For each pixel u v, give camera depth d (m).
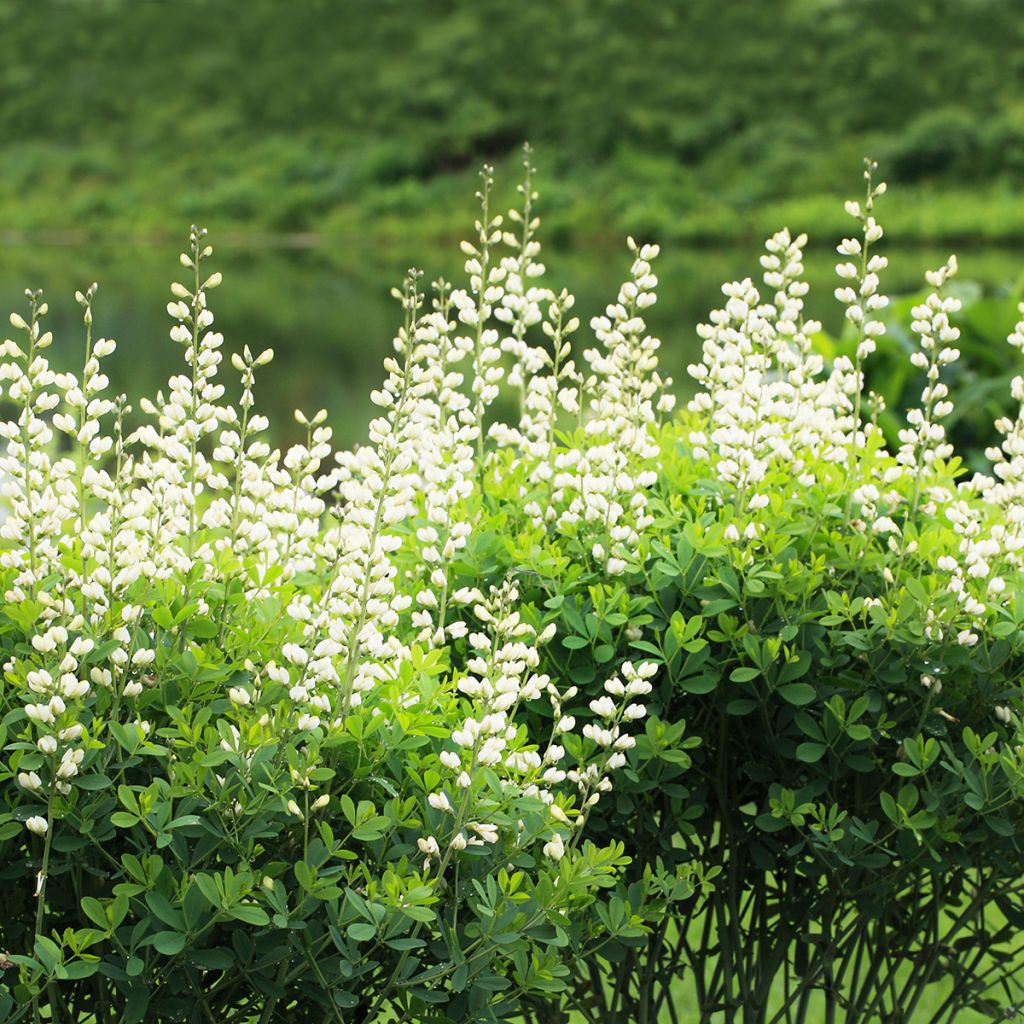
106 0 79.75
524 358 3.48
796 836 3.23
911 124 63.84
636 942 2.78
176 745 2.48
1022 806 3.09
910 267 40.91
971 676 3.10
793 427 3.34
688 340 23.98
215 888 2.33
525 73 71.44
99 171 75.44
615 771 2.96
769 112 67.50
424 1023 2.57
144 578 2.68
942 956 3.59
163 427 2.84
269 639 2.72
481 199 3.33
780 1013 3.33
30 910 2.74
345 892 2.42
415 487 3.36
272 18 77.94
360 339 26.67
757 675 3.00
